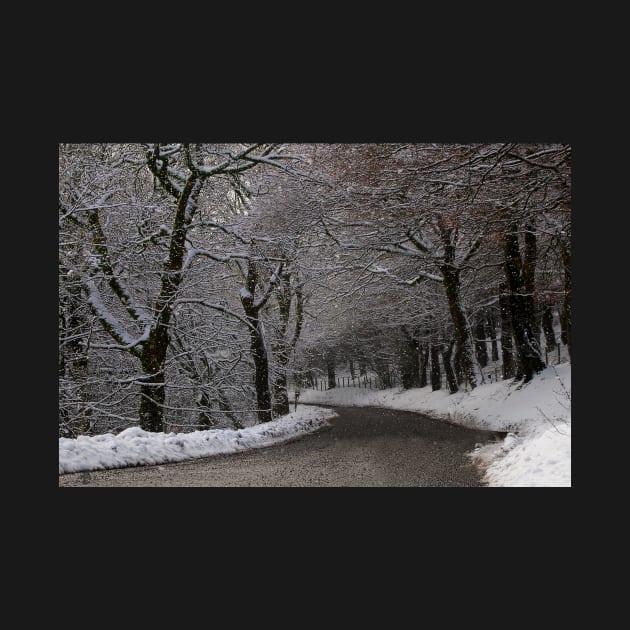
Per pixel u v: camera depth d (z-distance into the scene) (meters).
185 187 19.09
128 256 19.27
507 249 24.23
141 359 18.67
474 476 12.80
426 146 17.06
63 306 18.73
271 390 29.66
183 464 15.15
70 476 12.38
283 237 22.39
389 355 49.12
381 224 23.44
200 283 21.58
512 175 16.55
